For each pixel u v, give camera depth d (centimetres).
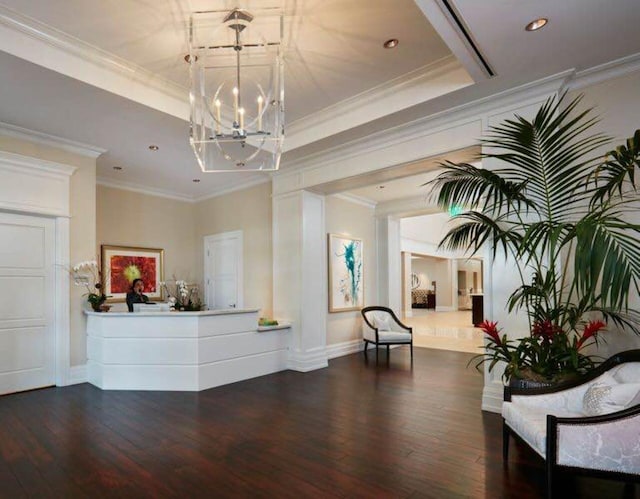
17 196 443
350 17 296
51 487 241
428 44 329
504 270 358
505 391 276
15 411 381
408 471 258
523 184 305
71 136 464
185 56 348
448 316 1452
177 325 462
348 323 717
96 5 282
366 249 784
